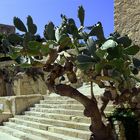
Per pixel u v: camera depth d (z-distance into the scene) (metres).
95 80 5.87
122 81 5.80
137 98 7.82
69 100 12.87
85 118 10.33
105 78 5.72
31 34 6.05
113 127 7.57
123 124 7.71
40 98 15.45
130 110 7.91
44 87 18.38
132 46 5.65
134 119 7.79
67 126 10.64
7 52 6.56
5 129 13.22
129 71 5.70
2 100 15.99
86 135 9.19
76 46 5.90
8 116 14.94
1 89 20.81
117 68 5.39
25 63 6.03
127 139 7.69
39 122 12.40
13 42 6.35
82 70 5.57
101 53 5.25
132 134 7.73
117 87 6.14
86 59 5.29
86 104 5.99
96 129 6.03
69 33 5.90
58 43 5.82
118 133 7.68
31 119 13.13
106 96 6.18
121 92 5.98
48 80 6.02
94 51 5.34
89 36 5.76
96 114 6.00
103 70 5.66
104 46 5.23
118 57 5.27
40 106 14.37
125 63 5.59
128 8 12.23
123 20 12.35
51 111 12.80
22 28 6.09
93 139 6.06
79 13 5.98
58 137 9.77
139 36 11.79
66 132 10.09
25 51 5.95
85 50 5.66
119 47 5.24
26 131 12.02
